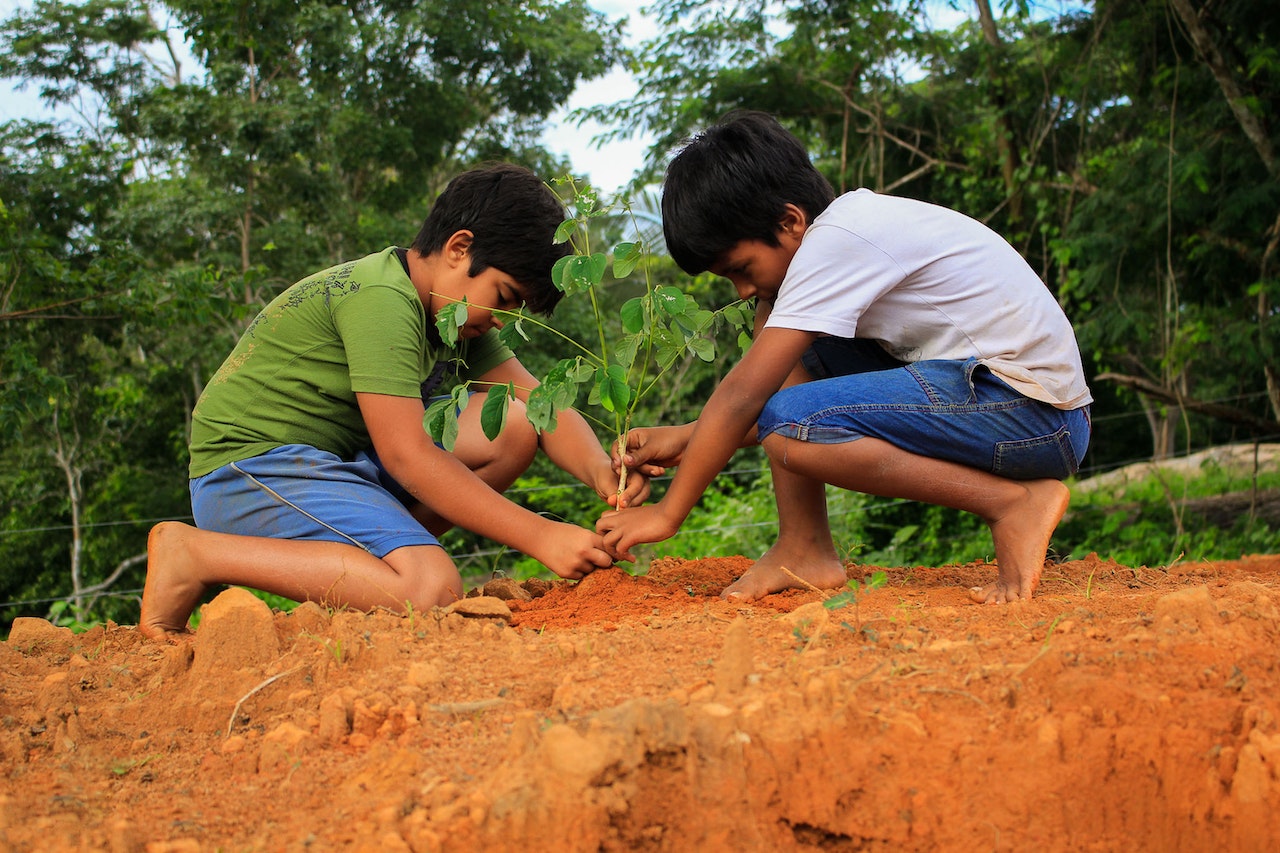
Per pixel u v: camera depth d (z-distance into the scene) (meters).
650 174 10.63
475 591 3.18
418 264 2.96
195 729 2.03
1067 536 9.97
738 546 8.46
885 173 10.68
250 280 8.38
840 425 2.53
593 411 10.02
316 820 1.62
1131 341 10.26
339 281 2.91
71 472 12.21
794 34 9.94
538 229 2.85
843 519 9.44
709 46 10.29
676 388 10.41
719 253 2.64
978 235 2.61
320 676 2.11
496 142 16.25
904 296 2.55
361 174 14.97
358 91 14.12
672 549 8.49
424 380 3.10
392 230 13.85
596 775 1.56
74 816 1.67
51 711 2.07
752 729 1.71
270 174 12.98
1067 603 2.37
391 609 2.65
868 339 2.85
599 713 1.67
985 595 2.56
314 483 2.85
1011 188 9.59
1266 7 7.82
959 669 1.93
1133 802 1.75
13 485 12.96
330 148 13.37
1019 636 2.09
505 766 1.62
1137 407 15.09
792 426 2.55
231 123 12.18
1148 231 8.39
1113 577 3.06
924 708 1.80
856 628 2.16
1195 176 7.88
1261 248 8.34
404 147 13.95
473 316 2.91
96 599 11.55
